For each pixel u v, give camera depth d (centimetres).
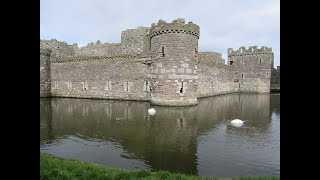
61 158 1027
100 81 3691
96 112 2431
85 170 822
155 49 2811
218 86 4919
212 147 1291
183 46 2697
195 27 2786
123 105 2905
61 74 4084
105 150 1249
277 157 1138
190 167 1012
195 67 2847
